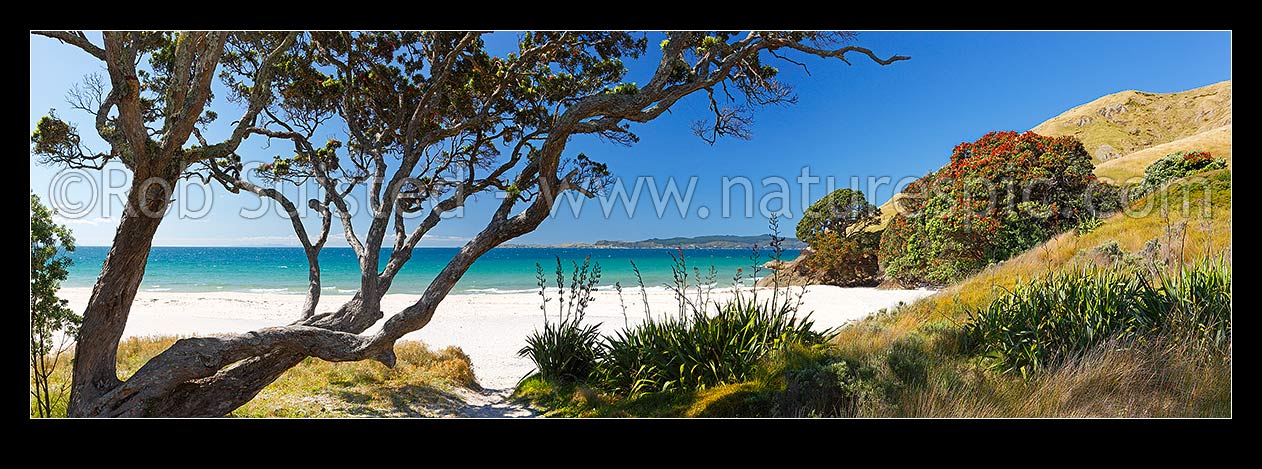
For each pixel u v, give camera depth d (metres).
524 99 10.43
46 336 5.87
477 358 11.95
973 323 6.59
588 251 86.25
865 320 10.11
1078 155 20.78
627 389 7.28
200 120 9.41
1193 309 5.34
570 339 8.63
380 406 7.34
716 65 8.98
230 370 6.49
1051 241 15.77
